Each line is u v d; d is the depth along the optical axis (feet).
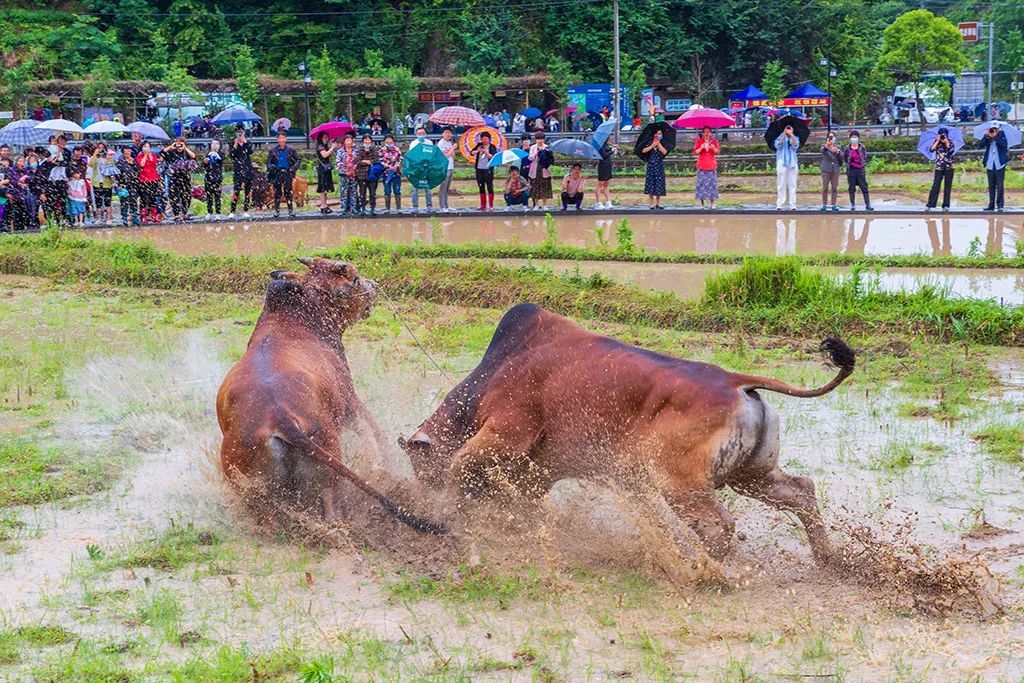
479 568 20.92
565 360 21.40
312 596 19.92
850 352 19.11
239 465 22.61
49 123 87.56
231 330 42.29
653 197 81.41
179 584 20.35
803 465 26.50
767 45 171.32
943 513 23.47
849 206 82.07
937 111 167.12
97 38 155.02
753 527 22.86
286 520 22.85
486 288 47.09
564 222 76.95
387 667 16.98
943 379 33.94
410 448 23.09
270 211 86.53
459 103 154.10
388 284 48.67
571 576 20.66
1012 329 38.78
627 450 20.33
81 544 22.29
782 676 16.51
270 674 16.67
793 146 78.59
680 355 37.24
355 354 37.55
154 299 49.52
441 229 73.61
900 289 44.52
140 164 77.77
